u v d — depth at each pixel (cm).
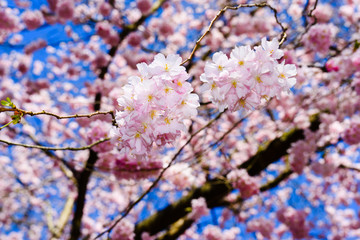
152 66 144
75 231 475
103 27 579
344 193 741
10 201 750
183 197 471
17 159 715
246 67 148
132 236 452
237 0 639
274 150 462
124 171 383
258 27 572
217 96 151
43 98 609
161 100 142
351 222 752
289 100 559
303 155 460
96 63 640
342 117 472
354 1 589
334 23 576
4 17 572
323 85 525
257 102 156
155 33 646
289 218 563
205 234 568
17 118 142
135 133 150
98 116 461
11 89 630
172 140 152
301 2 623
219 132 607
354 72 435
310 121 494
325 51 403
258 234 666
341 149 620
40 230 782
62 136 638
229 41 622
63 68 724
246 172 444
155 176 392
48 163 715
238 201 521
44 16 594
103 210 783
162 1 629
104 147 376
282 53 153
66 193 782
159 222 467
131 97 145
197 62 566
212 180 469
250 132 664
